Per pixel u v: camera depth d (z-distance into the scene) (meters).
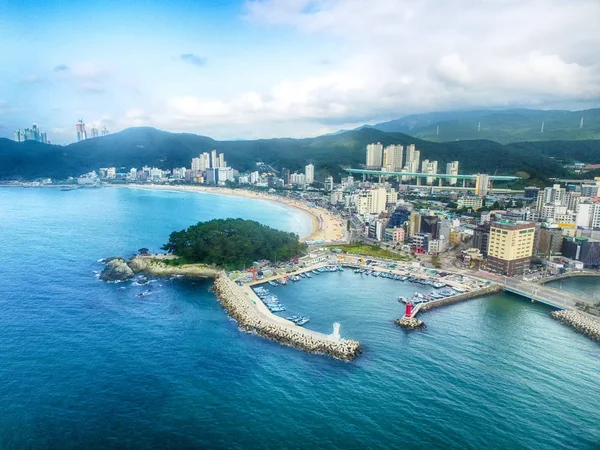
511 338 185.38
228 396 138.00
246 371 153.88
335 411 131.12
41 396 136.00
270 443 116.56
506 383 148.50
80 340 176.38
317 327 193.25
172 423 124.25
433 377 151.62
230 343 176.25
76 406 131.38
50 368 153.25
